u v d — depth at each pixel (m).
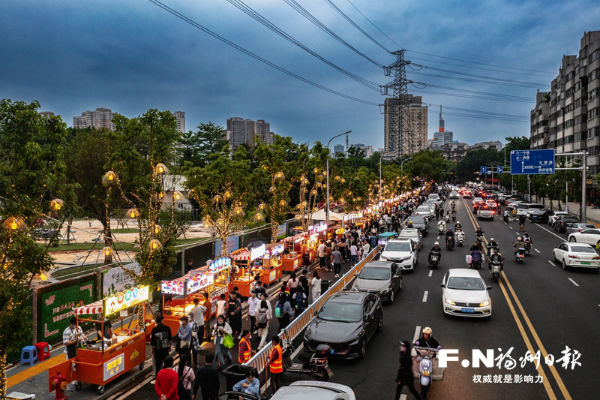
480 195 95.44
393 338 14.84
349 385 11.19
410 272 26.20
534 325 15.77
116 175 15.02
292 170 32.50
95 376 10.94
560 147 93.12
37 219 9.66
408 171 112.31
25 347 13.08
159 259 14.73
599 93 68.19
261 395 10.74
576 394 10.42
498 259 23.34
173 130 15.59
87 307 11.39
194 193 23.77
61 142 9.99
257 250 22.17
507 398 10.27
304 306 16.80
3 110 9.34
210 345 14.09
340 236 31.69
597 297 19.72
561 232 42.06
